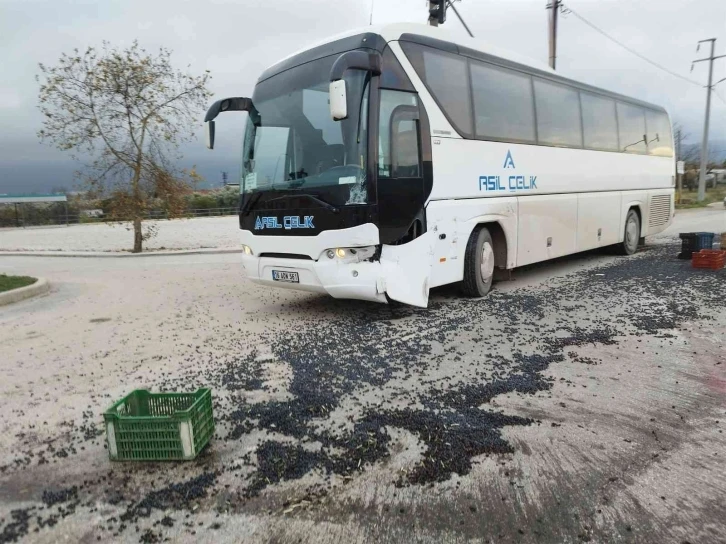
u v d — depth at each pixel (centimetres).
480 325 696
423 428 398
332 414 430
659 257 1311
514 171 920
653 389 465
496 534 279
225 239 2541
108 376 552
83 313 899
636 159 1359
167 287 1152
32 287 1109
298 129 730
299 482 332
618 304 786
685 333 627
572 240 1105
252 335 694
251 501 314
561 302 817
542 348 589
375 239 661
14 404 484
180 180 2062
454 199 793
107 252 2131
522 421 407
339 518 296
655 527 281
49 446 395
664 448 362
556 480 326
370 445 375
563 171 1062
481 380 495
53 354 646
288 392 482
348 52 641
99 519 303
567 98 1077
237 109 816
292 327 729
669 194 1569
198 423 370
